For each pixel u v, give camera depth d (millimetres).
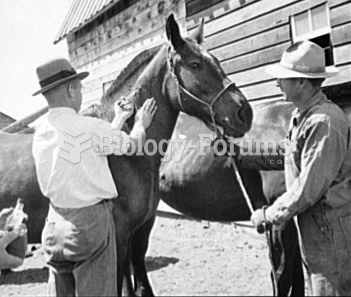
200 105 1904
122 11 3580
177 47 1897
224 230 2543
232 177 2207
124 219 1859
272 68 1717
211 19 3170
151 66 2014
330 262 1643
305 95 1646
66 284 1783
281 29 2787
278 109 2191
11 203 1999
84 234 1619
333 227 1657
